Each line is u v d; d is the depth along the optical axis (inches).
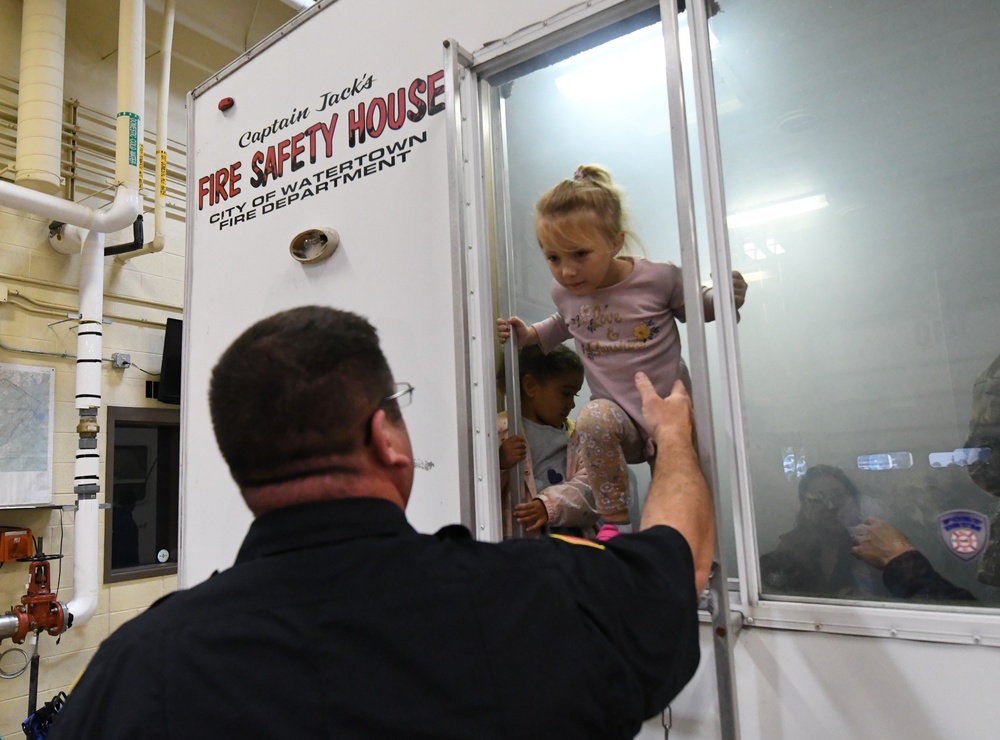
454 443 52.6
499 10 53.8
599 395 47.9
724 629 36.1
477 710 23.2
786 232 49.4
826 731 38.8
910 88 46.6
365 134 62.2
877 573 43.1
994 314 43.3
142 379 164.4
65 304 150.1
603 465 45.2
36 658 130.6
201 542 71.5
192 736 22.3
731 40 50.5
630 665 26.0
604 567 27.7
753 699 41.2
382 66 61.5
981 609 37.3
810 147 49.0
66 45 156.6
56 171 135.1
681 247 39.9
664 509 34.2
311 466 27.3
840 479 46.2
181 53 178.2
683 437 38.3
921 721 36.4
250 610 24.6
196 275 77.3
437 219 56.3
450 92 51.8
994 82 44.4
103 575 152.5
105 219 132.9
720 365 45.3
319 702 22.7
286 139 69.4
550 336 52.3
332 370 27.6
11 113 144.3
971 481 42.4
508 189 56.2
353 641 23.8
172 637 24.3
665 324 46.3
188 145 80.7
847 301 47.4
